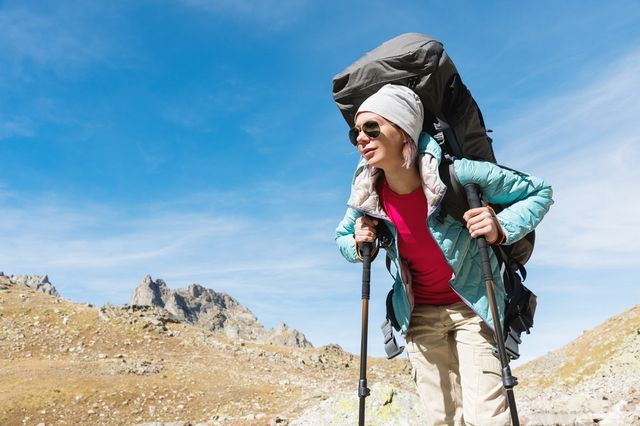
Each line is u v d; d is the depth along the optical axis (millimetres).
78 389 22016
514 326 2842
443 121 2838
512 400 2445
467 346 2844
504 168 2785
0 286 40406
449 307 3004
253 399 23281
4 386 21938
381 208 2992
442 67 2732
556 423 6906
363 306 3082
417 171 2795
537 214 2775
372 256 3199
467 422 2762
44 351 30578
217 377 27641
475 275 2828
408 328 3129
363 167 3016
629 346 27859
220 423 13062
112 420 19641
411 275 3055
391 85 2770
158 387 23828
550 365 32531
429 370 3082
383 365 39438
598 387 11289
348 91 2947
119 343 33719
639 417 6148
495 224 2631
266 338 146500
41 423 18406
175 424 12938
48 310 36531
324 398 20141
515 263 2973
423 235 2895
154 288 181875
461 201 2742
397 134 2703
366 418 7969
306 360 36594
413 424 7680
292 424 8461
